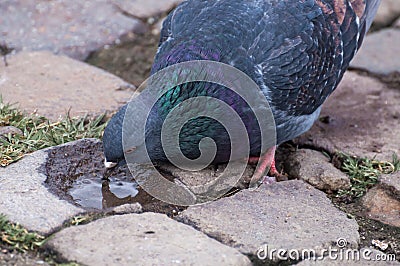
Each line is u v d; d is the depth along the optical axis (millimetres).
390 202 8578
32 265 6766
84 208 7789
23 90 10531
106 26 13016
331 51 9266
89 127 9469
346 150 9594
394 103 10922
